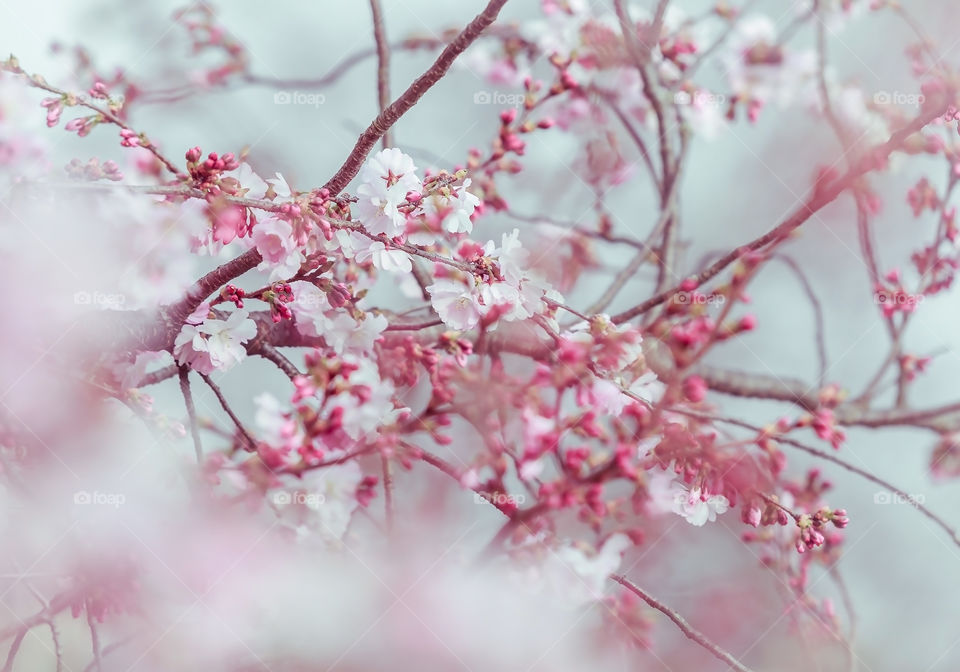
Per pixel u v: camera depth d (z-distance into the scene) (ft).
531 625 9.59
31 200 9.39
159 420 9.41
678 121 10.34
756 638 10.02
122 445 9.40
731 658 9.39
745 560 10.07
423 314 9.78
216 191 9.16
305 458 9.38
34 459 9.35
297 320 9.46
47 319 9.35
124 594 9.32
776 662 9.98
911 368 10.29
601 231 10.21
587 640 9.74
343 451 9.45
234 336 9.41
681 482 9.45
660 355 9.62
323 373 9.39
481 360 9.54
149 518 9.36
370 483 9.52
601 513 9.53
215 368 9.39
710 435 9.43
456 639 9.53
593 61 10.32
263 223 9.21
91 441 9.38
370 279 9.73
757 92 10.52
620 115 10.29
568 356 9.43
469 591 9.57
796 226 9.52
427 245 9.36
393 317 9.66
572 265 10.19
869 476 9.47
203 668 9.39
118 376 9.41
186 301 9.35
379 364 9.53
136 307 9.50
